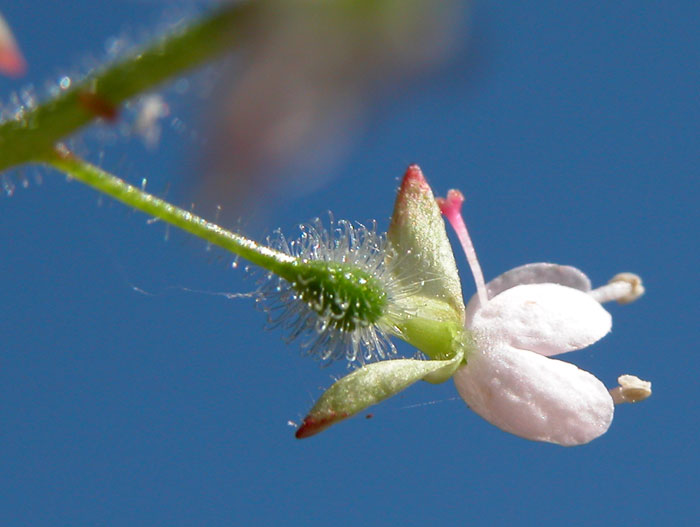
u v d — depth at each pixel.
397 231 0.05
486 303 0.05
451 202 0.05
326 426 0.05
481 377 0.05
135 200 0.05
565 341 0.05
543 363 0.05
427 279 0.05
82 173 0.05
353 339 0.05
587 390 0.05
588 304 0.05
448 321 0.05
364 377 0.05
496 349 0.05
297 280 0.05
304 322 0.05
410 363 0.05
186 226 0.05
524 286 0.05
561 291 0.05
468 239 0.05
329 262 0.05
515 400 0.05
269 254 0.05
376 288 0.05
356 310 0.05
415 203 0.05
